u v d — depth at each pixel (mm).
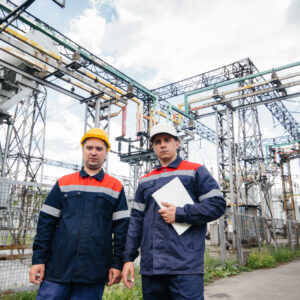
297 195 34438
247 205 16562
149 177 2555
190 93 22938
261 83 17656
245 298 5266
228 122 17844
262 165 19906
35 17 14258
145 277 2217
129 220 2598
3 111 12078
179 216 2125
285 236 20328
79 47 16375
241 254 9117
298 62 17094
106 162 16766
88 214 2357
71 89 15797
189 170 2410
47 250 2338
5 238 5219
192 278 2018
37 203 5801
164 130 2492
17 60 12359
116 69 18875
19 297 4262
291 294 5566
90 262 2232
